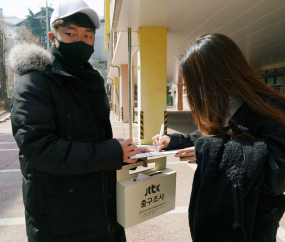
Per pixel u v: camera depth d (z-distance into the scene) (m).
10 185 3.65
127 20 6.03
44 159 0.85
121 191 1.07
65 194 0.96
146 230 2.36
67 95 1.02
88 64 1.24
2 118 16.73
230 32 7.10
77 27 1.07
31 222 0.99
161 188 1.18
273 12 5.54
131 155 1.00
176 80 26.12
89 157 0.90
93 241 1.04
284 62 12.81
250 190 0.82
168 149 1.41
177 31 6.98
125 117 14.02
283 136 0.79
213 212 0.81
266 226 0.87
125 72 14.24
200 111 0.97
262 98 0.87
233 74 0.89
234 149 0.80
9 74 23.00
